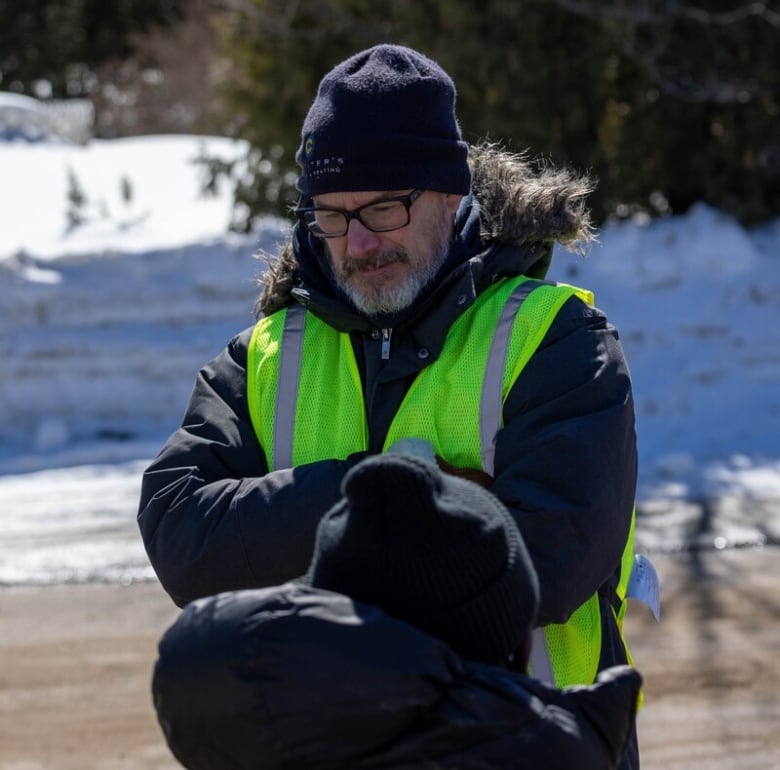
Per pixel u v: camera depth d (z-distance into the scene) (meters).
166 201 40.53
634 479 7.01
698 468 23.34
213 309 28.31
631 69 30.80
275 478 6.92
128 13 73.00
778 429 25.22
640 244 29.03
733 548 19.45
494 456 6.96
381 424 7.19
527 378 6.99
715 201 31.20
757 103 30.55
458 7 29.52
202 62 73.94
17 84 71.19
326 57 32.09
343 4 31.72
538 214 7.40
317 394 7.40
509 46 29.52
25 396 27.22
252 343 7.69
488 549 5.01
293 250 7.64
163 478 7.27
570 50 30.05
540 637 6.90
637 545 19.55
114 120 73.75
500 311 7.20
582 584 6.54
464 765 4.97
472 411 7.02
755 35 29.83
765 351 27.27
